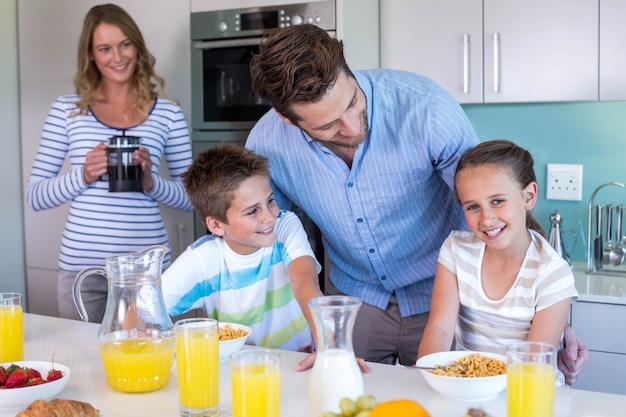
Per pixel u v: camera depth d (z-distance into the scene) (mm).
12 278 3807
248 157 1955
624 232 3041
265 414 1277
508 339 1918
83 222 2828
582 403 1442
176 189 2943
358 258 2262
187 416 1408
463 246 1995
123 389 1562
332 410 1259
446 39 3006
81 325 2111
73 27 3578
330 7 2934
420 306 2285
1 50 3693
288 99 1649
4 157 3740
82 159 2871
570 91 2855
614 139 3074
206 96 3275
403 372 1646
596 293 2604
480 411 1062
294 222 2105
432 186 2170
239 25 3148
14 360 1762
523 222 1908
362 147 2059
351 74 1705
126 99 2912
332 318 1268
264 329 2098
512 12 2898
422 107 2020
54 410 1331
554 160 3180
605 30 2781
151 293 1600
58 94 3660
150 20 3369
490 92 2963
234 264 2055
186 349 1397
